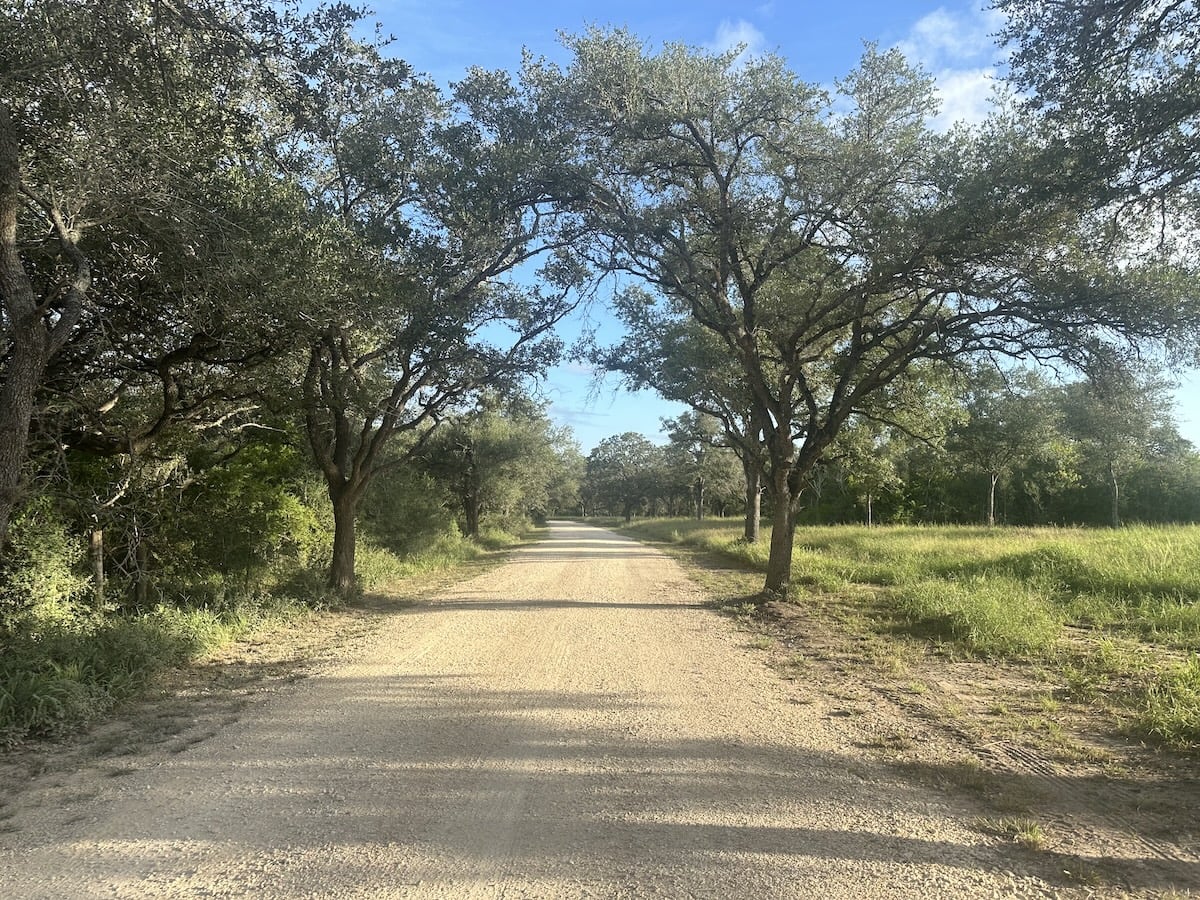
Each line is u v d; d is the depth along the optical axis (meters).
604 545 36.31
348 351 11.88
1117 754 5.26
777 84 11.36
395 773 4.91
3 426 5.83
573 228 12.52
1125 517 41.84
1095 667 7.65
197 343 9.27
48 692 5.97
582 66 11.21
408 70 8.52
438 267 11.45
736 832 3.97
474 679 7.62
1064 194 7.20
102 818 4.19
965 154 9.78
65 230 6.67
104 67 7.02
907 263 10.35
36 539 8.09
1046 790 4.59
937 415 16.06
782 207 12.09
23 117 6.88
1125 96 6.15
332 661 8.54
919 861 3.63
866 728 5.91
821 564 17.41
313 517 14.29
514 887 3.39
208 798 4.49
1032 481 41.81
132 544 10.56
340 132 10.71
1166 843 3.84
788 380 13.78
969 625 9.33
